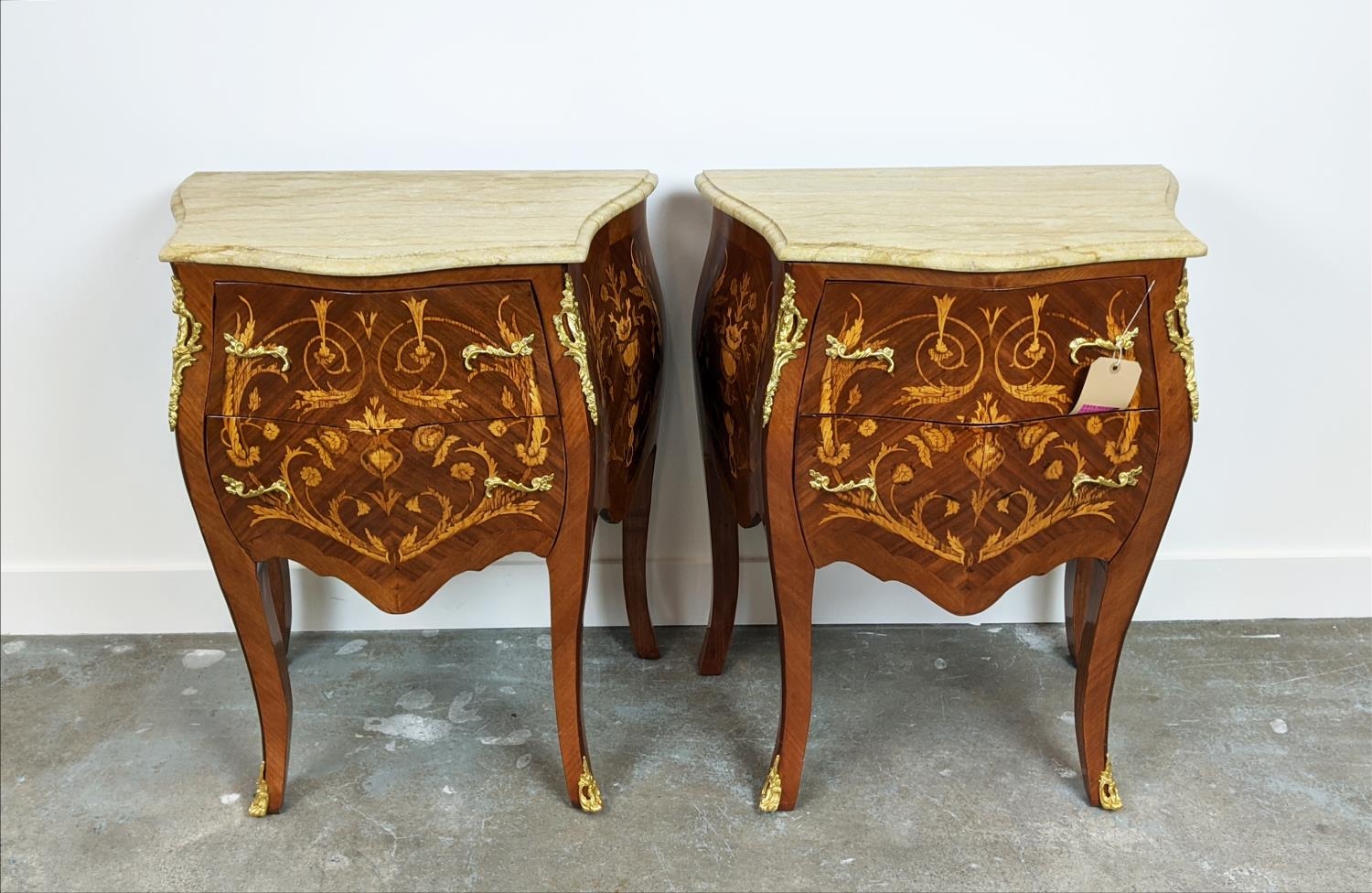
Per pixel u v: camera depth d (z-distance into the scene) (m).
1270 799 1.79
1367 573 2.23
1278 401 2.13
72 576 2.24
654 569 2.26
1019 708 2.02
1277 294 2.06
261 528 1.61
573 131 1.99
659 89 1.96
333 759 1.91
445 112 1.97
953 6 1.90
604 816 1.78
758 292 1.67
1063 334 1.49
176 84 1.95
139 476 2.20
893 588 2.25
